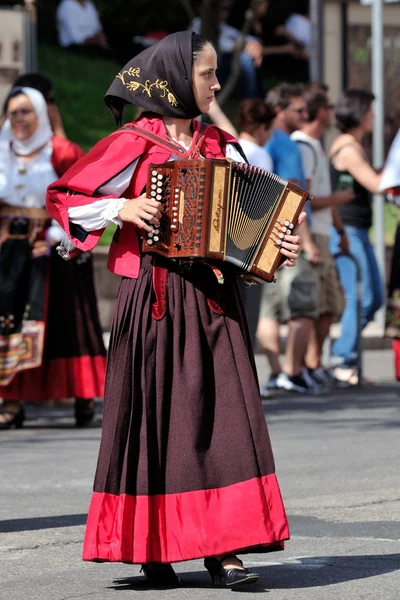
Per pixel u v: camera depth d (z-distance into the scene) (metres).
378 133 27.50
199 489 8.49
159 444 8.57
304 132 19.83
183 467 8.51
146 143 8.93
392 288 20.50
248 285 9.00
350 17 29.31
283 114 19.91
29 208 16.72
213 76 8.91
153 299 8.77
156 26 45.22
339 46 29.00
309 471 13.36
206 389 8.65
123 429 8.65
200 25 36.78
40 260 16.73
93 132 39.44
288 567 9.26
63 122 39.38
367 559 9.47
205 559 8.84
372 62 28.64
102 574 9.16
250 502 8.45
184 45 8.84
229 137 9.21
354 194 21.09
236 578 8.56
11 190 16.66
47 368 16.91
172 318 8.75
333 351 22.27
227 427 8.59
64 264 16.84
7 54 24.91
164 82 8.88
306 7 46.06
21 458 14.47
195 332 8.70
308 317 20.27
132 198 8.98
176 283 8.80
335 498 11.85
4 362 16.69
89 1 44.31
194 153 8.97
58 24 44.25
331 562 9.39
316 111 19.72
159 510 8.54
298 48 45.41
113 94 8.98
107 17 44.81
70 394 16.88
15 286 16.67
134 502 8.55
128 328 8.80
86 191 8.86
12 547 9.99
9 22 24.77
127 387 8.69
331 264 20.47
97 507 8.66
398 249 20.36
